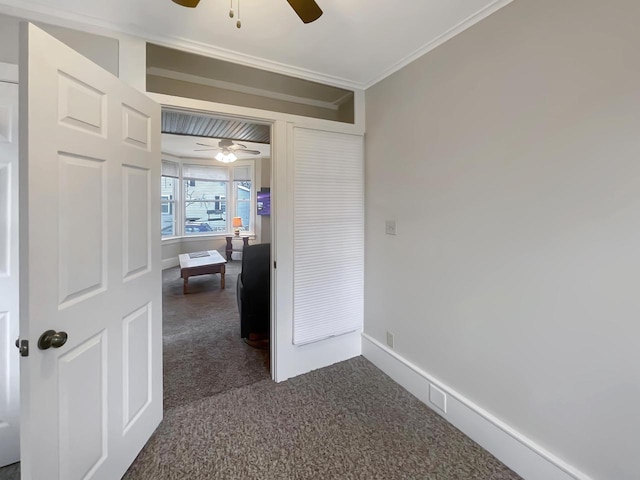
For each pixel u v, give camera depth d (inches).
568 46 48.5
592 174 46.4
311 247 91.9
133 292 59.0
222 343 114.3
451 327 70.9
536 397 54.8
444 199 71.3
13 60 57.7
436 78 72.2
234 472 57.7
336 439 65.9
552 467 52.1
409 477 56.6
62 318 42.6
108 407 52.3
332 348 98.4
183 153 248.8
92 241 48.3
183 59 80.0
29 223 37.9
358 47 73.9
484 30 61.0
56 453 41.9
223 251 283.0
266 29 66.4
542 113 52.2
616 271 44.5
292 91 99.9
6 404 58.9
